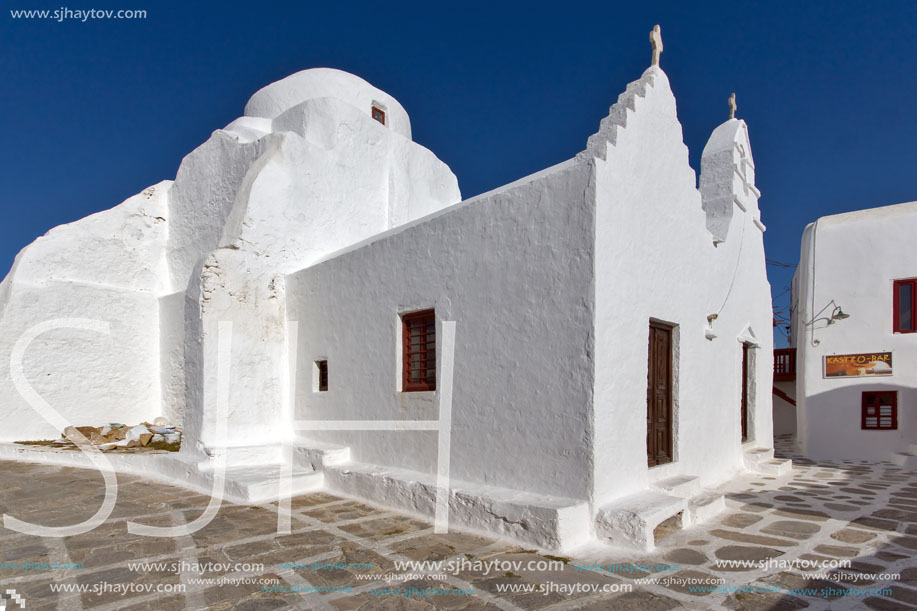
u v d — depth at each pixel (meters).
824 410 12.10
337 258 7.79
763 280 10.34
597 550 4.68
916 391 11.21
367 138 10.59
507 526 4.99
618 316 5.31
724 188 8.91
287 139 9.16
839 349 12.09
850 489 7.52
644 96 6.16
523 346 5.45
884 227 11.88
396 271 6.89
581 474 4.93
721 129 9.46
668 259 6.54
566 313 5.14
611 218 5.29
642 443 5.61
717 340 8.01
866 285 11.93
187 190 10.66
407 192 11.41
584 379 4.96
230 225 8.45
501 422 5.57
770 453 9.30
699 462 7.24
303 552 4.70
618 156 5.52
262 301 8.31
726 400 8.27
